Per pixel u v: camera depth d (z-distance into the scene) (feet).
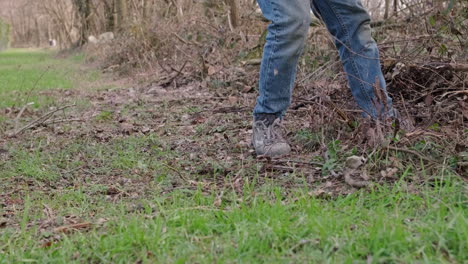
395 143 9.61
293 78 10.84
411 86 13.20
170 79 25.29
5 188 10.44
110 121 16.97
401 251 6.18
